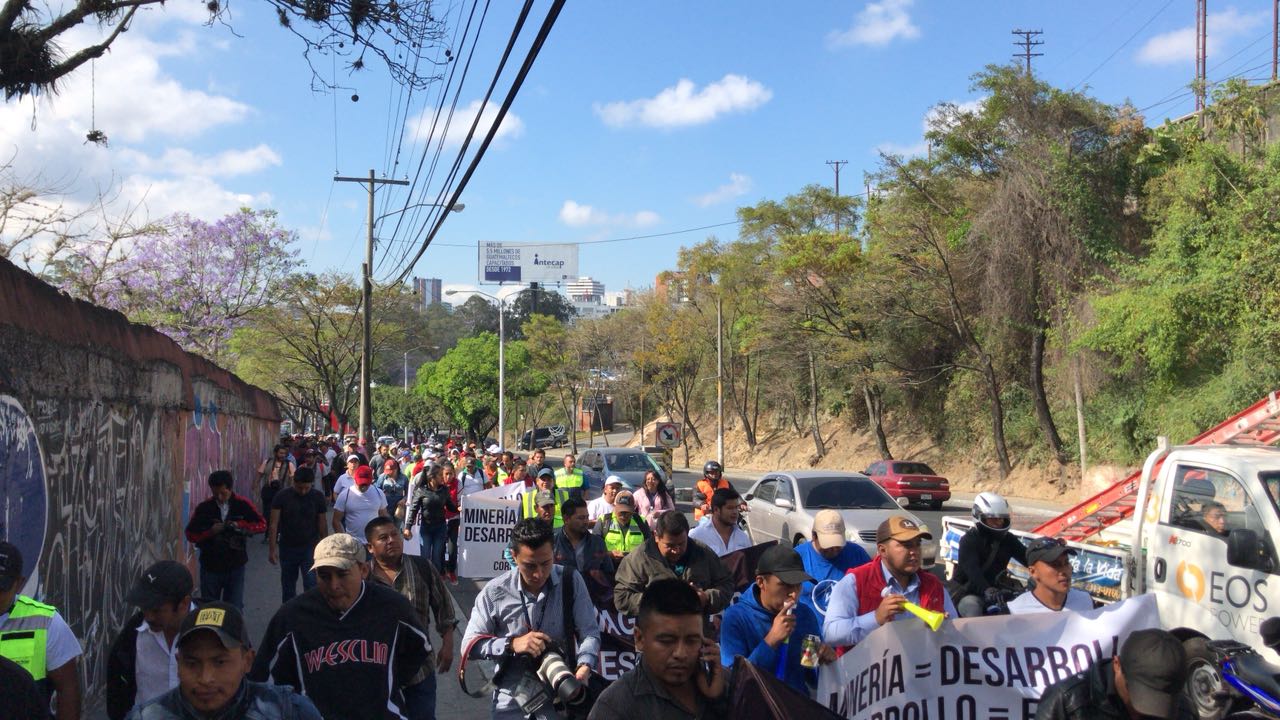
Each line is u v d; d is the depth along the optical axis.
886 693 4.71
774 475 15.84
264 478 18.98
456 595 12.88
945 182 34.28
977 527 7.14
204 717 3.33
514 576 5.22
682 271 59.56
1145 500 7.87
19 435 6.35
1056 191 29.25
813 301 40.84
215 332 30.09
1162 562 7.55
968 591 6.96
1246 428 9.15
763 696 3.73
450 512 14.20
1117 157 29.34
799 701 3.75
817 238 41.03
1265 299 22.62
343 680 4.50
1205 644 6.77
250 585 13.62
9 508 6.11
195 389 13.88
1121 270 27.70
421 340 57.28
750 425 61.53
